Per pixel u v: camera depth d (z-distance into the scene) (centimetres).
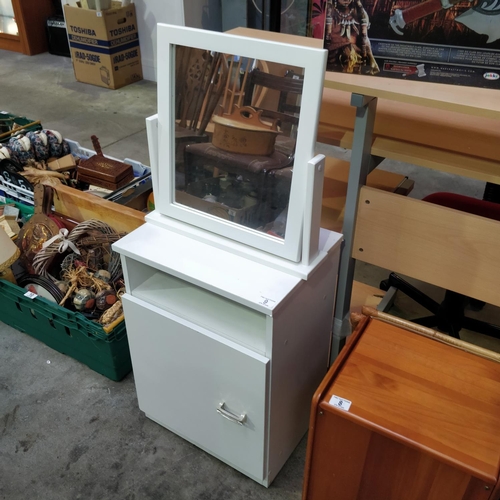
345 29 139
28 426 193
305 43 179
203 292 163
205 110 139
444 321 219
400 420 130
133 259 158
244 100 131
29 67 530
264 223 144
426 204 158
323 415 137
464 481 124
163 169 153
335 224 192
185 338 154
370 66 142
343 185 212
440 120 174
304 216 135
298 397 169
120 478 177
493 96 130
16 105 446
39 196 228
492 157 155
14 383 209
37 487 175
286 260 145
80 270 209
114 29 457
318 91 119
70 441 188
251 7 443
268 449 161
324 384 138
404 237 167
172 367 165
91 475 178
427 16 130
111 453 184
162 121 146
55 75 509
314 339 166
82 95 466
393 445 130
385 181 212
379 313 159
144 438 189
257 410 152
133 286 163
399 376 141
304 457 182
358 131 153
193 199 154
